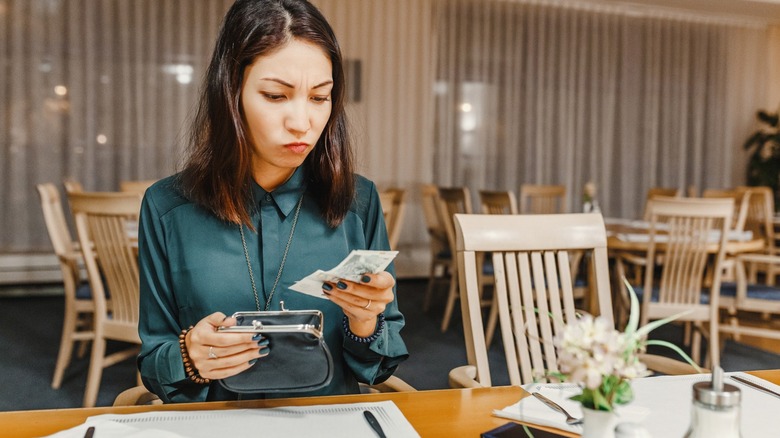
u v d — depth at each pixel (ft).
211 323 2.93
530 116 23.24
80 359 11.85
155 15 19.20
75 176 18.63
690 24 25.52
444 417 3.09
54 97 18.37
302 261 3.68
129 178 19.20
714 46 25.84
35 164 18.26
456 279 14.40
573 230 4.92
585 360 2.15
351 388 3.84
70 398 9.75
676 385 3.63
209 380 3.34
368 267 2.85
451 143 22.41
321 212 3.76
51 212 10.23
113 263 8.73
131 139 19.17
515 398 3.37
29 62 18.10
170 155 19.56
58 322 14.94
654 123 25.04
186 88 19.66
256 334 2.85
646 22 24.73
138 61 19.03
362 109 21.58
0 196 18.02
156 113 19.45
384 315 3.78
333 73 3.52
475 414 3.14
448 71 22.33
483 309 16.10
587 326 2.22
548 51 23.49
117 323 8.93
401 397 3.35
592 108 24.08
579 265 12.71
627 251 13.92
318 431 2.84
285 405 3.17
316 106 3.27
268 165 3.59
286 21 3.17
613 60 24.34
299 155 3.30
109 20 18.72
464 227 4.67
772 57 27.07
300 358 2.95
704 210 9.88
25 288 18.22
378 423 2.92
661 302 10.53
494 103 22.74
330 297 3.06
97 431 2.72
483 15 22.57
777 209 25.73
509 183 23.11
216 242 3.59
